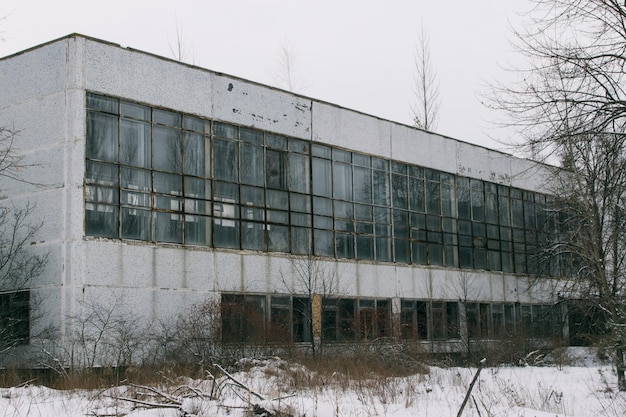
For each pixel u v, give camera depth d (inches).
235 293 1155.9
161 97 1103.6
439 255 1547.7
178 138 1120.8
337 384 826.2
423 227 1521.9
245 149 1211.2
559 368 1215.6
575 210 1298.0
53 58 1033.5
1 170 997.8
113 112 1046.4
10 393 724.0
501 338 1459.2
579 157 837.2
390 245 1443.2
